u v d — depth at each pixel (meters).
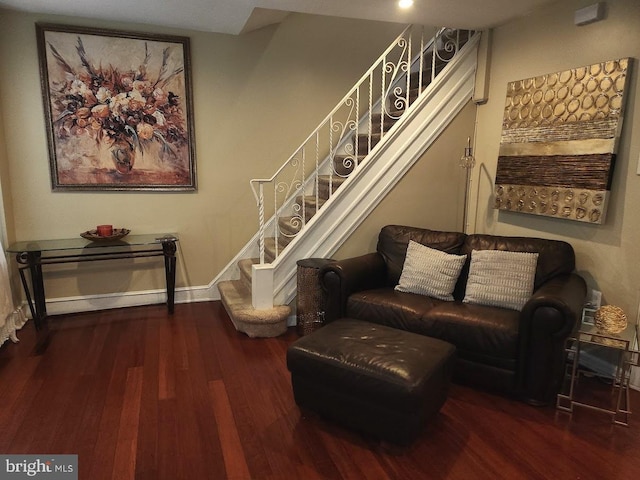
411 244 3.31
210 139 4.05
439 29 4.11
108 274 3.93
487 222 3.72
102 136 3.69
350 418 2.14
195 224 4.13
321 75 4.33
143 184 3.88
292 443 2.11
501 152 3.44
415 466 1.95
